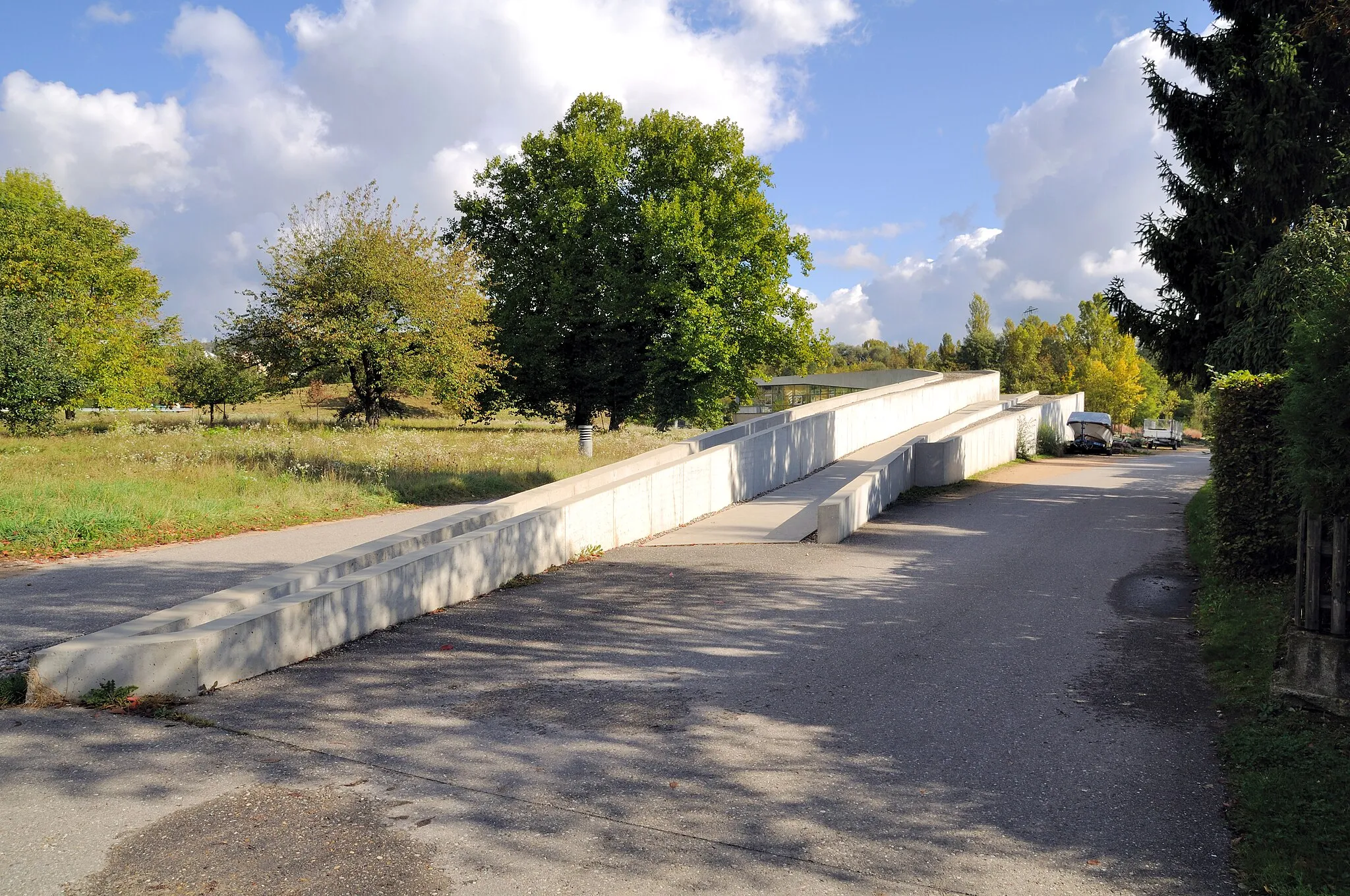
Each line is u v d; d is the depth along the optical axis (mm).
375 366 33500
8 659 6941
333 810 4445
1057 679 7008
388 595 8453
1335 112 16906
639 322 38188
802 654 7707
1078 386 74125
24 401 25766
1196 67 18703
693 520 17266
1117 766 5270
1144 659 7578
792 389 69250
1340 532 5879
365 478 19188
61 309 35219
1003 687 6797
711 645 7996
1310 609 5992
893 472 19812
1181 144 18969
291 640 7164
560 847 4129
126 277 42250
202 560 11289
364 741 5469
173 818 4320
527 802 4621
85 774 4805
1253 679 6660
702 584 10781
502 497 19062
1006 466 29828
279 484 17641
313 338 31609
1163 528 15398
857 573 11570
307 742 5406
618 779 4969
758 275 38750
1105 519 16641
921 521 16828
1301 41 16547
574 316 37062
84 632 7805
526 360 38156
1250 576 9508
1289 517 8922
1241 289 17438
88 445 22688
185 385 45406
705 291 36125
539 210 37031
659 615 9172
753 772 5113
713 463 18359
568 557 12367
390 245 32719
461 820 4383
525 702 6336
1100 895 3799
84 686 5922
